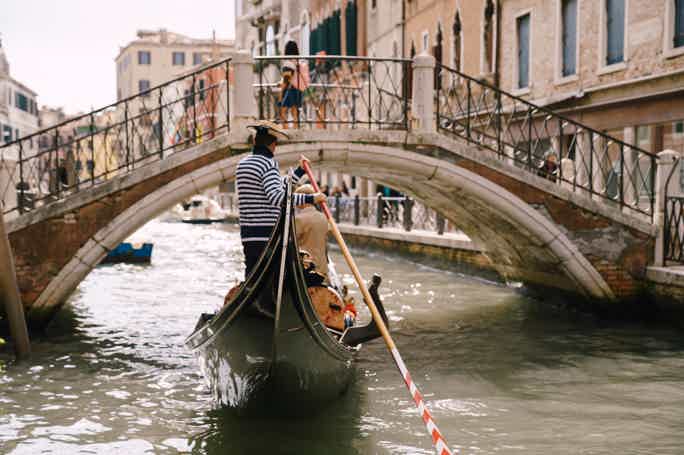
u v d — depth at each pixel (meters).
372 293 5.83
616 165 12.13
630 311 9.48
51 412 5.69
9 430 5.27
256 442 4.98
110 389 6.33
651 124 11.30
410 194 11.14
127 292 12.12
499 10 15.65
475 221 10.57
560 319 9.53
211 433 5.16
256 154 5.13
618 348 7.86
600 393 6.22
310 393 5.45
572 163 11.43
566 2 13.48
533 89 14.46
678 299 8.74
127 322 9.42
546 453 4.84
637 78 11.36
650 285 9.28
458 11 17.50
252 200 5.09
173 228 31.73
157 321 9.52
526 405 5.90
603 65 12.41
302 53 30.08
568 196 9.23
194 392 6.23
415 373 6.91
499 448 4.93
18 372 6.91
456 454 4.81
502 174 9.13
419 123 8.98
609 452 4.86
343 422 5.42
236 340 5.05
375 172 9.67
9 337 8.35
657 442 5.04
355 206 19.72
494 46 15.83
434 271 14.69
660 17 10.98
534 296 11.23
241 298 4.85
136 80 64.12
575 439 5.10
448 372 6.94
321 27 27.59
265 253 4.71
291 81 9.51
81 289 12.44
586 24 12.80
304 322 4.96
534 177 9.17
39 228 8.19
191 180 8.35
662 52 10.97
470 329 8.92
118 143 9.23
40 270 8.23
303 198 4.90
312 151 8.67
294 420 5.46
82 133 28.03
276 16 33.53
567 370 6.98
